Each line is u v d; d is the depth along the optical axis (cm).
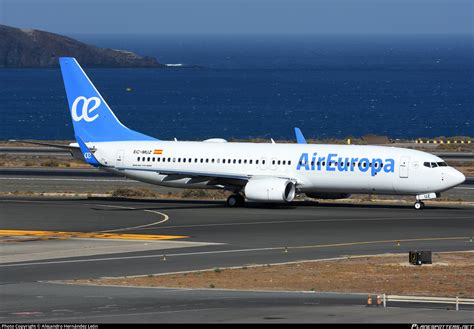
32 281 15175
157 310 12444
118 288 14450
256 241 19712
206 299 13400
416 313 12119
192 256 17875
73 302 13138
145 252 18412
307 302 13125
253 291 14175
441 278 15362
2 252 18488
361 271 16062
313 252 18262
